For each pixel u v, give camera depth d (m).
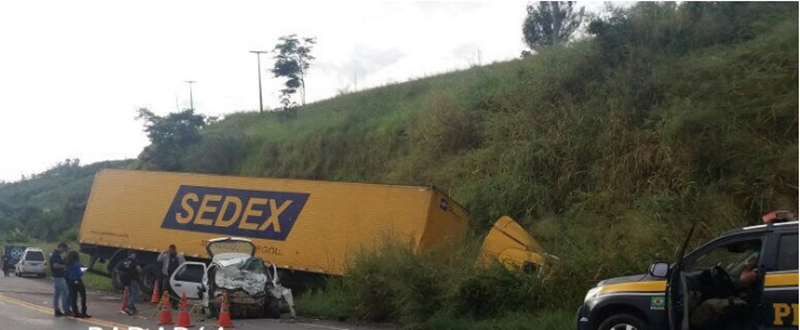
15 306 18.83
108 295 24.41
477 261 16.98
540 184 24.12
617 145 22.97
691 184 20.14
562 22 40.56
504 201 24.06
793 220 8.85
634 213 19.66
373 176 33.09
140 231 25.39
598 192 22.44
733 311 8.82
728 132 20.67
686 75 23.39
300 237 21.77
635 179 21.86
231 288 17.28
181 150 44.97
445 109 31.02
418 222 20.05
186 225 24.31
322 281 21.28
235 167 42.12
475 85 32.09
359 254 18.53
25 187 106.12
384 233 19.59
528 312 15.42
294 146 39.19
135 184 26.28
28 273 38.72
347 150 36.00
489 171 26.11
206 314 17.80
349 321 17.41
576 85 26.41
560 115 25.53
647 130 22.39
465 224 21.50
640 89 23.78
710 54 24.22
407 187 20.59
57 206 78.50
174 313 18.11
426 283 16.72
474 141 28.78
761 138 20.19
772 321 8.36
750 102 21.09
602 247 17.14
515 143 25.91
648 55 24.92
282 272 21.81
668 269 9.12
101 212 26.73
